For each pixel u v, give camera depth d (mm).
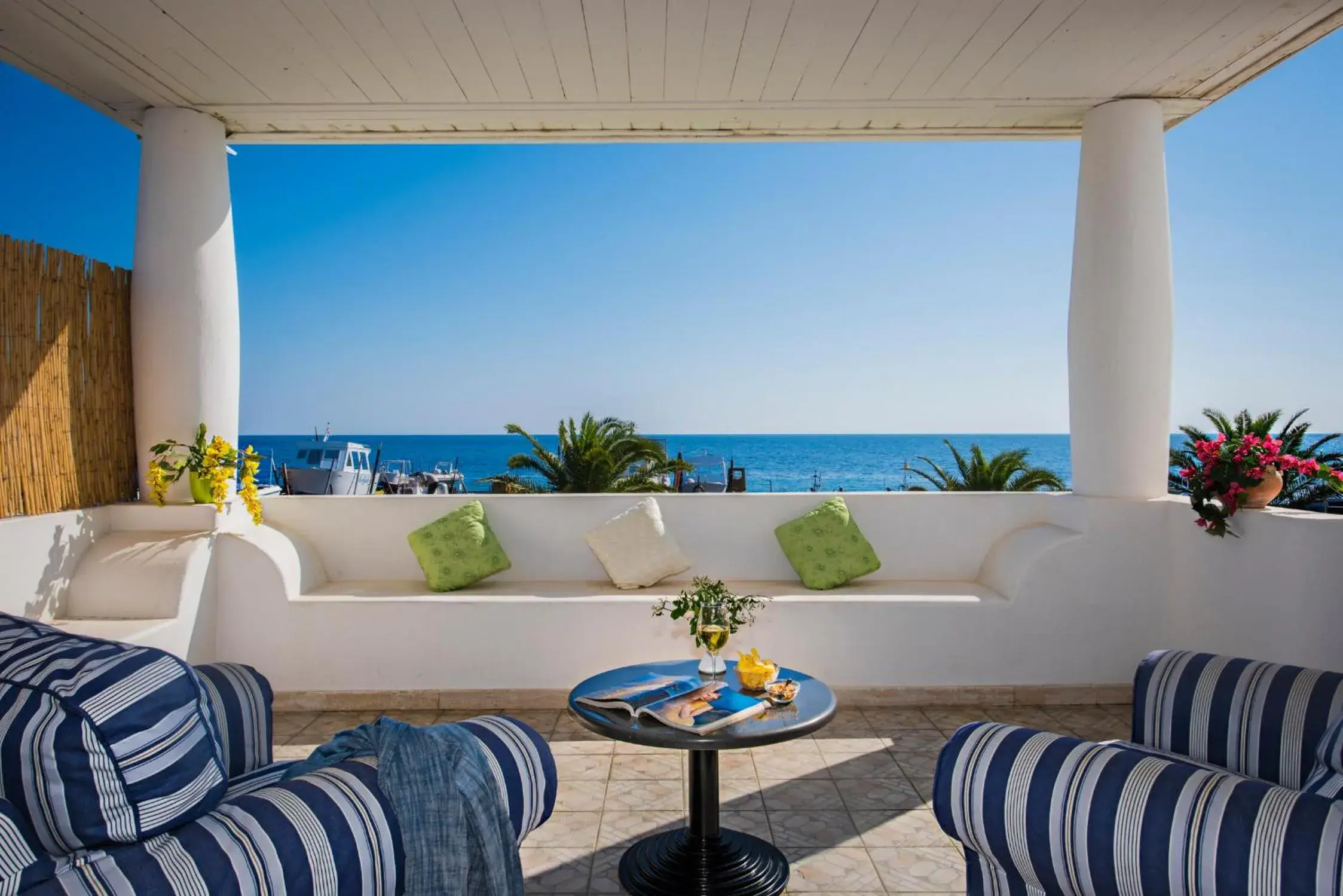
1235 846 1357
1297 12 3443
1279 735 2027
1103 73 4012
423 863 1541
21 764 1225
